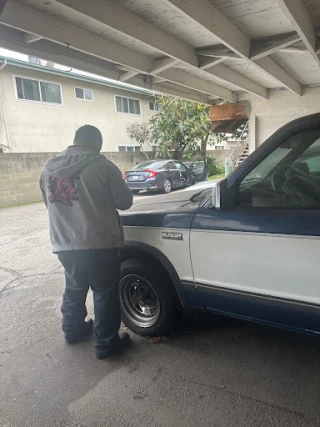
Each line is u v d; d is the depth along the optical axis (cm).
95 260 236
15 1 325
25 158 1155
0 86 1283
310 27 405
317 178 192
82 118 1594
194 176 1420
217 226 215
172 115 1581
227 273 217
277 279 196
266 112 870
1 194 1091
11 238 654
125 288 286
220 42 439
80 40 403
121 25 357
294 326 202
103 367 243
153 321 274
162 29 425
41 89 1416
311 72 672
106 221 238
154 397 210
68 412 202
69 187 234
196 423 187
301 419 186
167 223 243
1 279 433
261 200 204
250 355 246
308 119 190
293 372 225
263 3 362
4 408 208
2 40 387
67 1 294
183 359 246
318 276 182
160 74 574
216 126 979
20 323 315
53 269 462
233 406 198
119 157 1462
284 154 199
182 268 241
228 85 793
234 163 956
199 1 344
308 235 181
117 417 196
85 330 284
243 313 222
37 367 247
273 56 556
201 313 285
